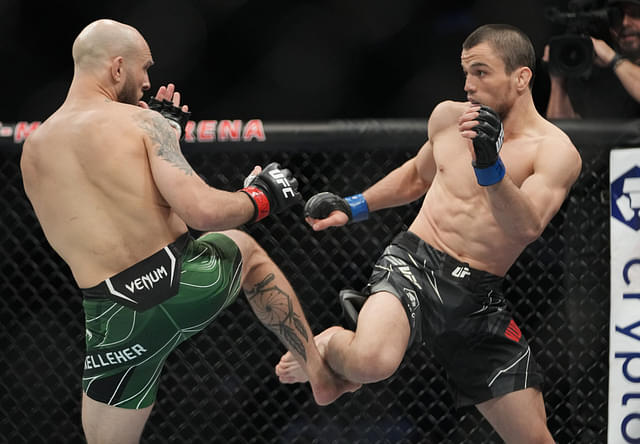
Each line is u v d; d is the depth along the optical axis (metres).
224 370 14.64
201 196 8.20
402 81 20.00
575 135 11.05
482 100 9.20
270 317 9.53
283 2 19.88
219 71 20.41
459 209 9.52
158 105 9.34
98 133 8.46
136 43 8.99
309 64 20.28
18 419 14.77
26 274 15.38
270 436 14.30
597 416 11.78
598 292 11.88
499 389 9.45
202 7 20.05
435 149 9.99
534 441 9.57
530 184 8.85
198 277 8.59
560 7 17.94
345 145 11.57
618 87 13.65
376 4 19.62
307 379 10.16
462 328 9.41
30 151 8.83
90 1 19.53
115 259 8.38
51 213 8.64
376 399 12.77
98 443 9.11
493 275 9.46
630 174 10.89
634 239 10.88
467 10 19.33
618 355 10.89
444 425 13.71
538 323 13.55
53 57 19.69
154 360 8.80
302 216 15.19
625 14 13.70
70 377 15.10
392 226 14.83
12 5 19.30
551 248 13.05
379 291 9.40
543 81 15.87
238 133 11.67
